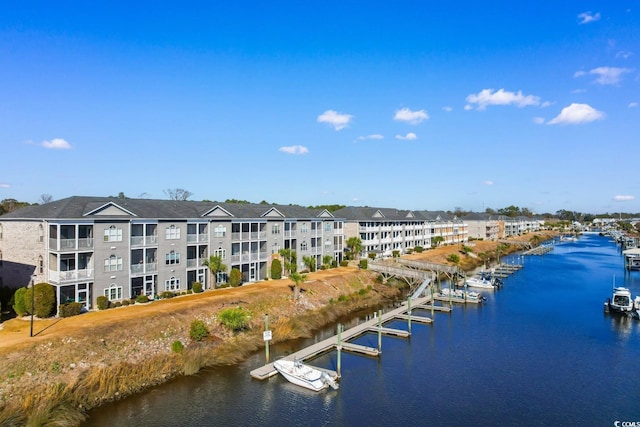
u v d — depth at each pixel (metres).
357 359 42.59
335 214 100.62
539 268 108.19
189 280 57.38
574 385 36.94
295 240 75.25
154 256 53.12
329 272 74.75
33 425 27.09
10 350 31.92
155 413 30.73
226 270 61.00
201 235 58.44
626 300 62.34
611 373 39.53
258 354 42.31
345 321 55.94
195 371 37.25
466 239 162.25
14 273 49.00
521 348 46.25
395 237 110.62
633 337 50.12
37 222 45.78
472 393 35.25
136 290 50.62
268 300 53.69
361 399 33.88
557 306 66.06
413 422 30.55
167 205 58.38
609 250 156.00
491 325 55.16
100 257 46.50
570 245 179.00
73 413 29.19
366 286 71.31
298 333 48.53
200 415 30.66
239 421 30.06
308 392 34.72
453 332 52.00
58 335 35.25
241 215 65.31
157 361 36.69
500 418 31.38
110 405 31.55
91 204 47.59
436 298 69.12
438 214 145.38
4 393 28.78
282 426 29.56
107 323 39.06
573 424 30.70
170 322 42.12
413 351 45.09
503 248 144.50
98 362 34.44
